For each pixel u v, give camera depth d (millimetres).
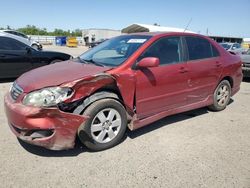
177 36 4457
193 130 4379
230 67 5324
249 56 9328
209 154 3553
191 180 2947
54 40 46844
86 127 3322
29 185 2787
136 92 3719
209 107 5406
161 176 3012
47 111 3051
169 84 4133
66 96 3133
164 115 4246
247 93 7449
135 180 2930
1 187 2742
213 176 3031
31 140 3145
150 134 4148
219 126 4605
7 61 7824
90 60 4141
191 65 4477
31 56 8273
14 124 3227
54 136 3129
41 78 3396
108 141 3584
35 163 3203
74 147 3619
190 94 4574
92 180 2908
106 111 3508
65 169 3102
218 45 5262
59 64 4145
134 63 3713
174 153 3557
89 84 3264
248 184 2895
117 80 3482
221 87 5324
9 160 3250
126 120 3732
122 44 4238
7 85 7641
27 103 3139
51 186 2783
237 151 3658
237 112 5457
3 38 7848
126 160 3344
